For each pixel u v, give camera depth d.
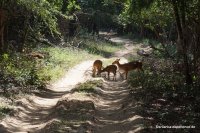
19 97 19.38
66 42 50.12
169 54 36.72
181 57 30.25
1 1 28.64
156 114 15.56
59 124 13.65
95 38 64.88
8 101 17.78
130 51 60.53
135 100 18.66
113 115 16.48
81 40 57.09
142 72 28.48
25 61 29.31
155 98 19.05
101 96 21.22
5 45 31.84
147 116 15.23
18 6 30.48
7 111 16.09
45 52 37.38
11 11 30.23
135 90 21.86
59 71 30.05
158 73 27.92
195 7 22.36
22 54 32.41
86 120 14.41
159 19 32.09
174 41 46.50
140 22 35.16
